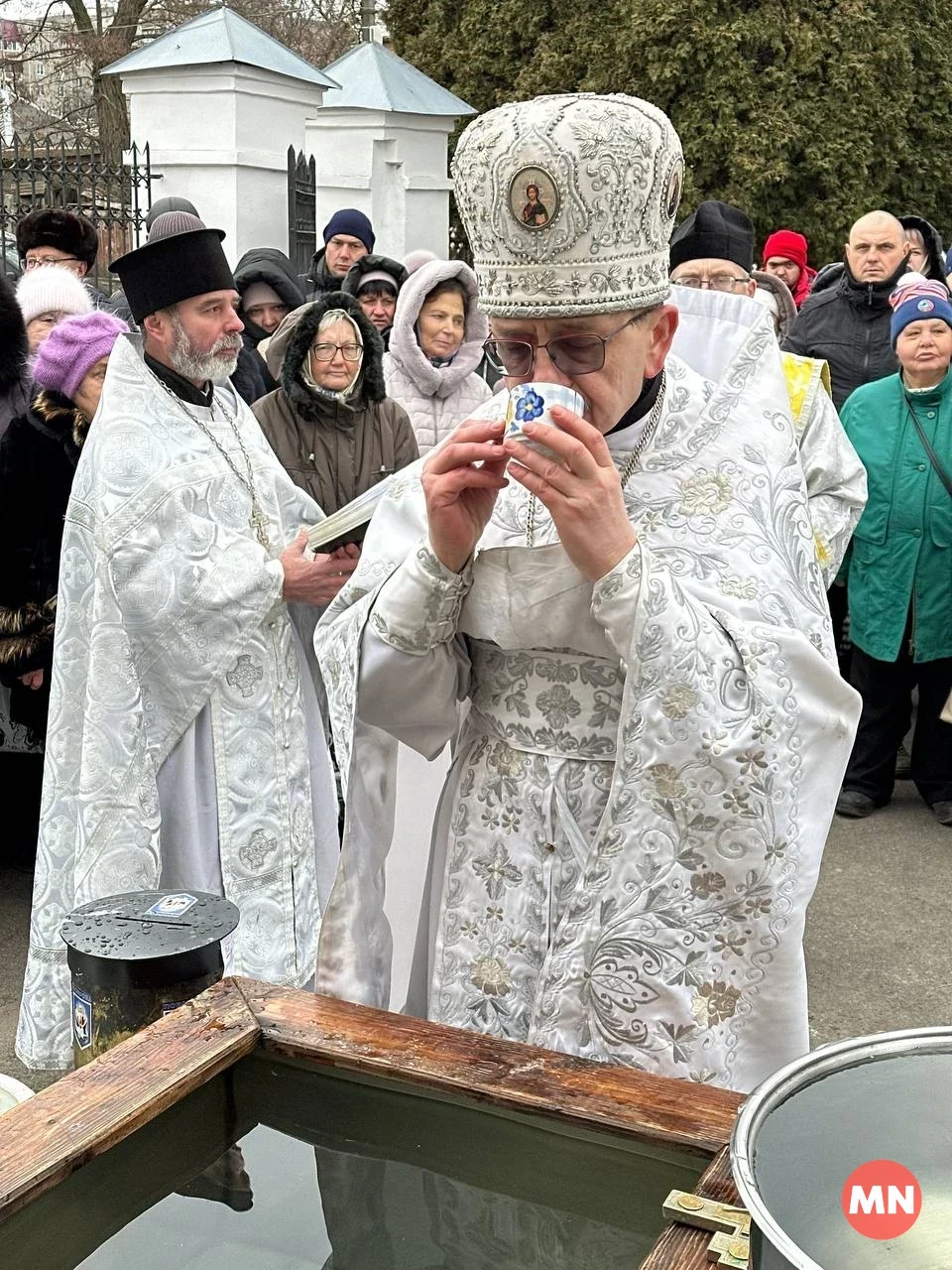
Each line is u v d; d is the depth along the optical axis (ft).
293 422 11.87
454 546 4.94
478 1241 3.78
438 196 32.48
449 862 5.52
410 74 31.71
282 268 17.53
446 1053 4.21
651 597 4.63
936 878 13.99
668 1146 3.77
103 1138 3.78
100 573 9.36
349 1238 3.82
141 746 9.44
